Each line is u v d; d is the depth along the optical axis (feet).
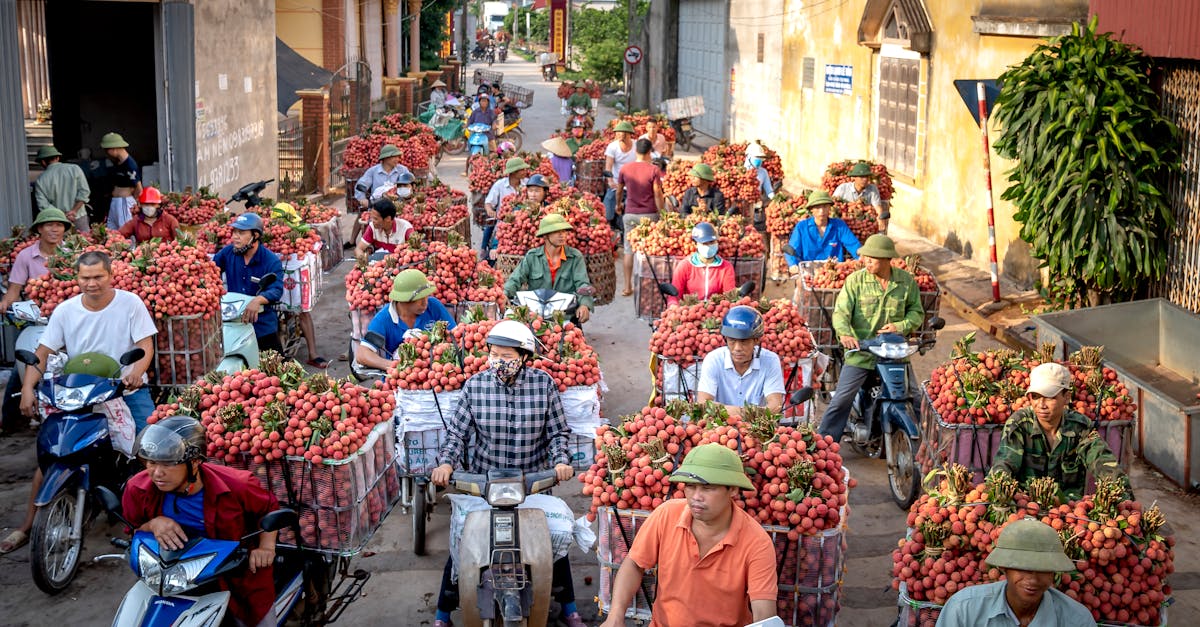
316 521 19.04
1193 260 35.76
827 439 18.76
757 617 14.94
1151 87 37.60
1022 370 23.77
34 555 21.84
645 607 18.07
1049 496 17.65
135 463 24.47
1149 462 29.84
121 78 71.15
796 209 47.73
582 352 23.52
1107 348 33.68
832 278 32.73
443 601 20.88
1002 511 17.22
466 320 25.80
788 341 27.07
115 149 50.06
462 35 229.04
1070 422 19.76
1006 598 15.35
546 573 18.25
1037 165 37.81
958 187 54.60
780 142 91.61
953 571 17.11
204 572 16.49
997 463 19.52
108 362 23.30
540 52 328.08
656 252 36.01
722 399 24.32
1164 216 35.68
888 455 27.55
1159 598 16.84
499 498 18.31
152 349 25.46
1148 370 33.58
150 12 70.38
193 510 16.81
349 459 18.81
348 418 19.35
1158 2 35.88
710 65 118.52
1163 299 34.09
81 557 24.27
